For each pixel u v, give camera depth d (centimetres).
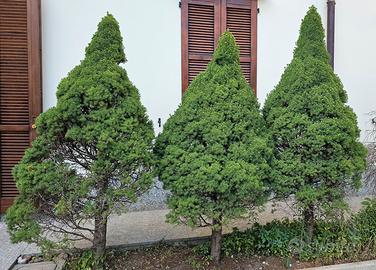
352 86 501
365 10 501
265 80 462
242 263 259
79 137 218
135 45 413
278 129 268
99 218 233
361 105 502
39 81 367
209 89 247
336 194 262
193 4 427
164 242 291
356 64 501
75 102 218
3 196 366
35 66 364
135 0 410
